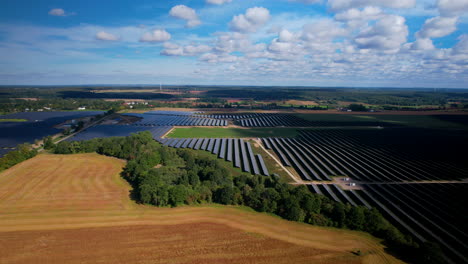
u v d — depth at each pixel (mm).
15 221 64812
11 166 103250
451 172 110188
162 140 162125
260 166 118625
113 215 68000
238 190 76438
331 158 130750
